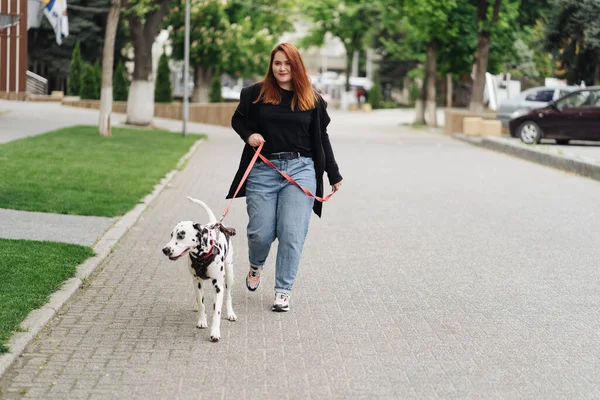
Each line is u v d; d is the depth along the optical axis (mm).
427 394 5832
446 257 10656
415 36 42812
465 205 15211
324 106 7867
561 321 7785
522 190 17531
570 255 10898
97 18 50438
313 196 7895
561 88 35031
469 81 73688
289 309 8055
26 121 28750
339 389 5902
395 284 9172
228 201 15039
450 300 8516
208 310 7941
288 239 7832
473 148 29938
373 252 10891
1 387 5781
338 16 68375
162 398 5680
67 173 16688
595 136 28703
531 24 38875
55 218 12070
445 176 20062
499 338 7211
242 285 8992
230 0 47625
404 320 7738
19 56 29719
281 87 7758
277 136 7754
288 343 6969
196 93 53312
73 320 7430
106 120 25672
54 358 6410
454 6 37656
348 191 16906
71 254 9609
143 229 12031
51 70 50062
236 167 20859
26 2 26781
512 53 40656
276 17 55281
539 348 6938
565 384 6090
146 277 9156
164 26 47344
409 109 75562
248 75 53125
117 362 6379
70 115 34312
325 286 9039
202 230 6852
